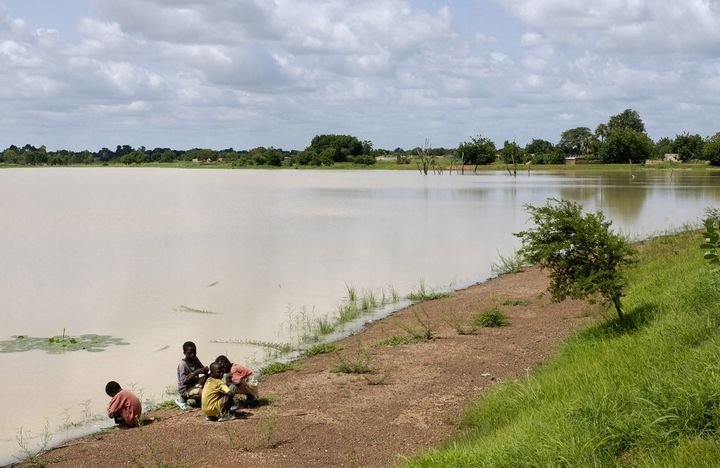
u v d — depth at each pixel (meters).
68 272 25.23
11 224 42.31
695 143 181.00
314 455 9.14
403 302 19.94
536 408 8.77
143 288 22.17
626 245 12.09
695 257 16.56
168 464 8.97
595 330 12.04
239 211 51.66
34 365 14.06
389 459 8.88
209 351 15.02
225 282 23.17
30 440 10.23
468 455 7.49
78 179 118.50
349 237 35.53
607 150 177.38
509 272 24.34
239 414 10.94
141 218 46.12
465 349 14.00
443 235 36.25
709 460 5.86
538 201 59.72
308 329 16.83
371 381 12.27
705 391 6.94
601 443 6.78
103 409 11.62
